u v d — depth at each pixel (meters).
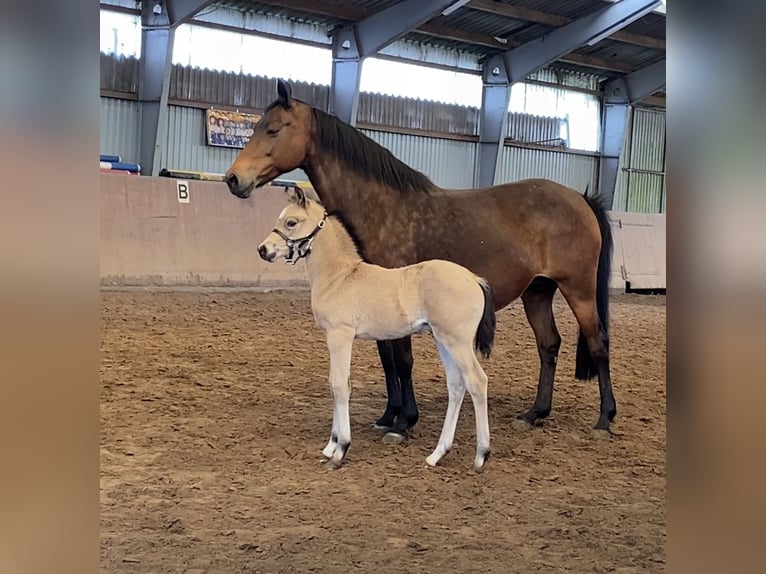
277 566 3.04
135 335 8.13
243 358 7.41
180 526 3.43
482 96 20.83
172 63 15.87
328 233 4.41
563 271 5.31
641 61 22.66
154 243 11.26
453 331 4.27
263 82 17.11
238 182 4.99
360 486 4.10
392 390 5.18
